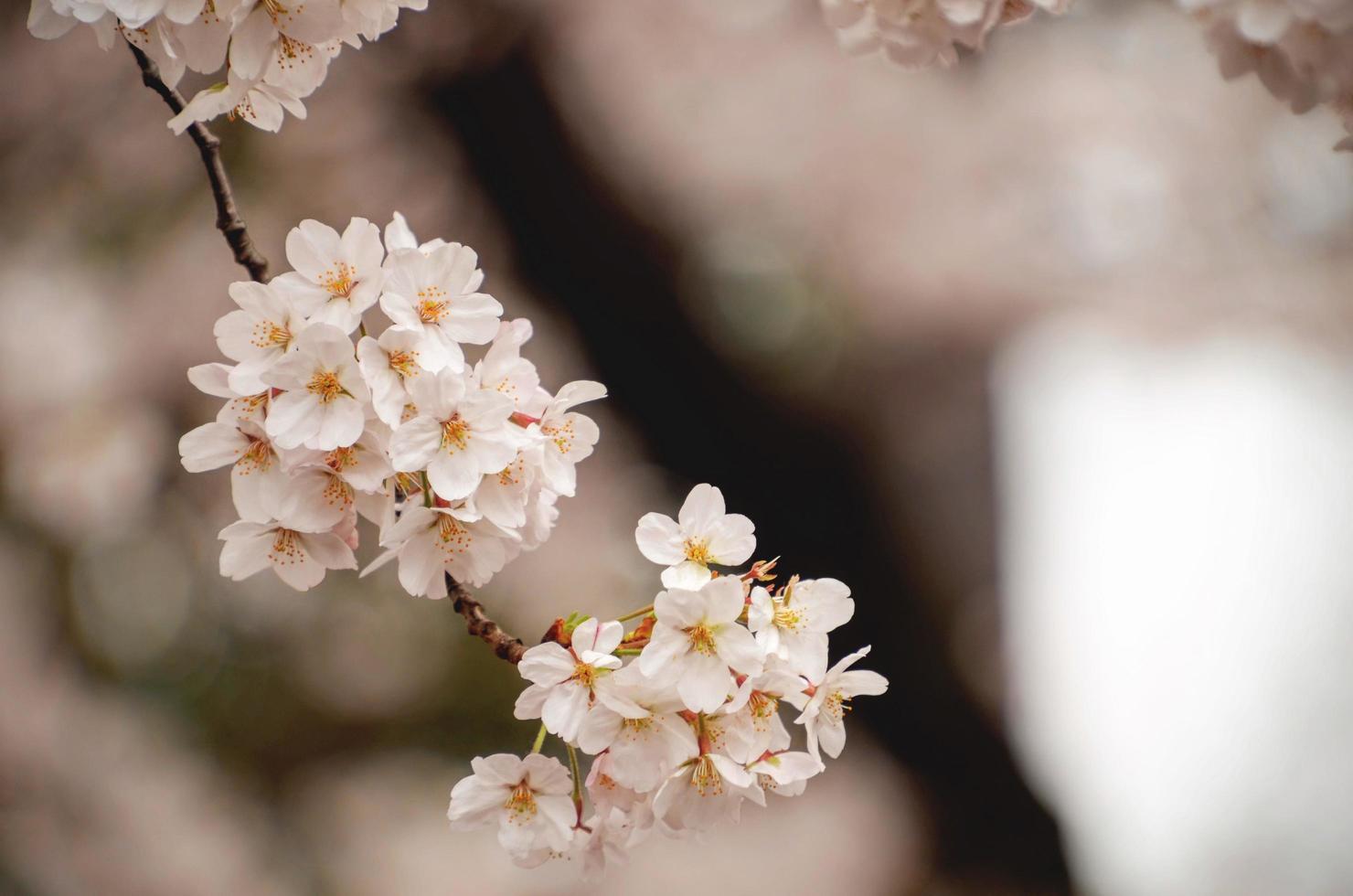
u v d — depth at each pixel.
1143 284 4.32
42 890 3.43
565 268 4.43
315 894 3.91
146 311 3.94
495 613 4.36
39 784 3.58
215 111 1.65
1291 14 1.64
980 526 4.84
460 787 1.62
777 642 1.61
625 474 4.68
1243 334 4.28
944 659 4.80
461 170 4.29
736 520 1.62
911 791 4.84
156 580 4.12
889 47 1.70
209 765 4.04
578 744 1.61
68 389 3.81
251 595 4.18
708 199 4.36
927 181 4.41
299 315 1.62
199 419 4.05
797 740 3.97
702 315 4.50
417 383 1.61
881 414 4.68
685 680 1.60
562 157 4.27
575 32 4.11
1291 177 4.23
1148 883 4.86
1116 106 4.32
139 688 4.05
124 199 4.01
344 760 4.27
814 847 4.47
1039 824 4.86
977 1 1.67
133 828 3.66
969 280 4.41
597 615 4.35
